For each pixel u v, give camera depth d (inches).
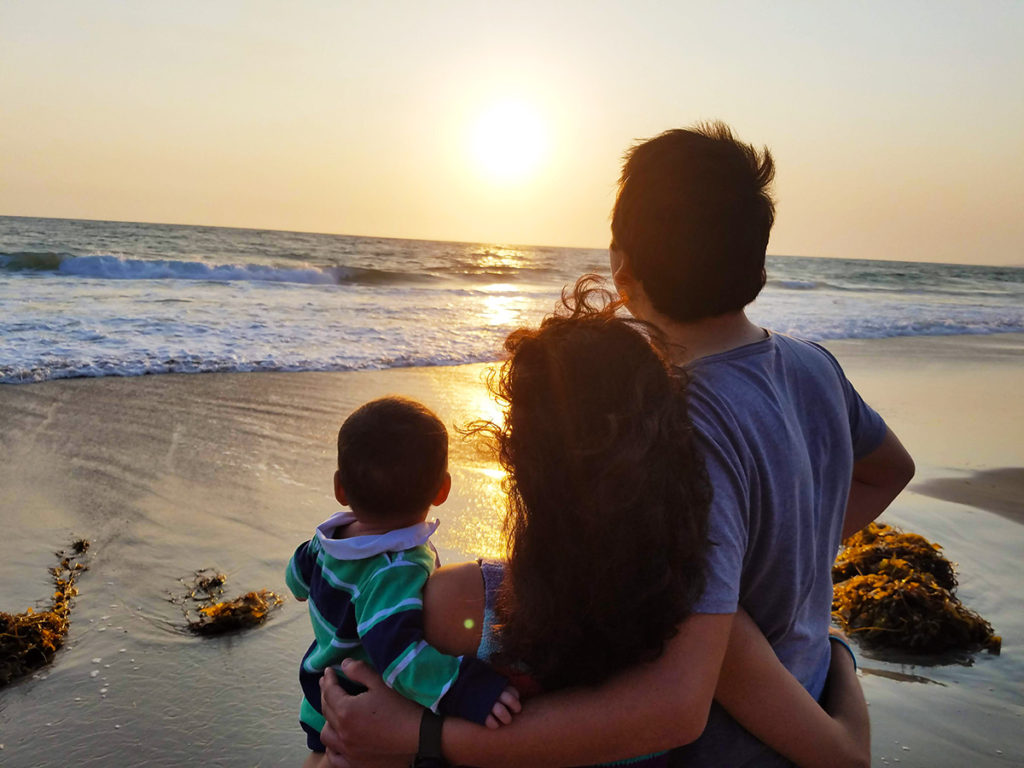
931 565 159.9
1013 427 312.0
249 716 112.8
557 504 44.7
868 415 62.6
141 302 601.0
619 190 55.6
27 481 203.9
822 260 3727.9
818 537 55.8
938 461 255.9
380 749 51.0
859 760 53.6
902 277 2124.8
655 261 52.6
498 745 47.8
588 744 46.3
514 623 47.7
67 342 403.2
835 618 143.6
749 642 50.5
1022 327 774.5
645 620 44.1
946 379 425.7
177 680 120.9
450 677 50.1
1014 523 196.7
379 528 65.4
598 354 45.6
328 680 55.5
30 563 157.6
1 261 818.8
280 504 194.1
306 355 403.5
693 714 45.3
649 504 43.1
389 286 981.2
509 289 1075.9
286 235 2596.0
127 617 138.9
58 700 114.8
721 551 46.0
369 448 64.7
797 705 51.7
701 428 48.2
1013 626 142.5
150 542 169.6
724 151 51.6
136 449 234.7
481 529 179.5
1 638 123.3
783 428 50.8
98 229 2210.9
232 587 150.9
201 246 1657.2
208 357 381.7
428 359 410.3
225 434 254.5
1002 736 109.4
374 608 56.7
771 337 55.7
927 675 125.7
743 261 51.9
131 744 106.0
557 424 44.9
